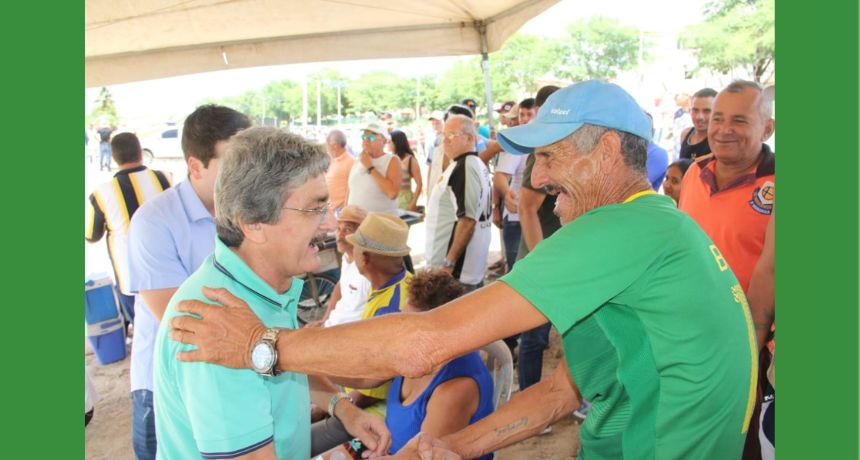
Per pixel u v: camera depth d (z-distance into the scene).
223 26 4.02
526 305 1.10
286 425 1.26
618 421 1.24
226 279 1.19
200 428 1.11
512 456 3.03
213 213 1.86
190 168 1.79
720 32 21.94
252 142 1.17
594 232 1.10
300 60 4.43
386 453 1.79
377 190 5.12
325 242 4.73
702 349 1.10
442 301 1.97
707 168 2.28
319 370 1.12
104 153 17.03
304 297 5.01
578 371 1.26
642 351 1.15
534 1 3.97
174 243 1.77
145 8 3.58
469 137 3.53
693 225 1.18
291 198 1.17
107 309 4.40
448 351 1.10
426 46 4.60
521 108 4.82
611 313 1.15
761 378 1.99
